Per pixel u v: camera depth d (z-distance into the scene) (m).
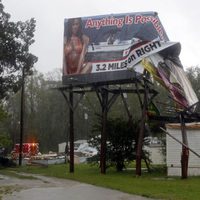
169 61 31.16
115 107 78.44
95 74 32.31
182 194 19.00
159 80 30.59
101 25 32.62
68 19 33.75
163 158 41.75
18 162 52.59
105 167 32.81
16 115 89.62
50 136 93.88
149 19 31.41
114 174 31.94
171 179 27.06
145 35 31.20
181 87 31.05
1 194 19.61
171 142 30.16
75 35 33.38
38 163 47.94
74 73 33.09
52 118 94.62
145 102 30.14
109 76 31.81
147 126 34.97
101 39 32.50
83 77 32.75
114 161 35.19
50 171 36.75
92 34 32.84
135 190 20.50
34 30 47.78
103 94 32.97
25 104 93.56
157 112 31.83
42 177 29.97
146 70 30.55
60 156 57.28
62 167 43.34
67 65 33.44
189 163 29.44
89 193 19.88
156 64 30.69
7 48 46.25
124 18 31.97
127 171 34.94
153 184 23.53
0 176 31.31
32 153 63.97
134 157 34.94
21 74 47.84
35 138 92.31
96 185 23.50
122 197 18.34
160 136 39.03
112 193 19.78
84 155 62.28
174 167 30.08
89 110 89.88
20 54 46.97
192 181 25.47
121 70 31.39
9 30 46.16
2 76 47.06
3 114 44.12
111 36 32.16
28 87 96.88
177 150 30.02
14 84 47.22
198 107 31.91
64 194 19.58
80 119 92.00
